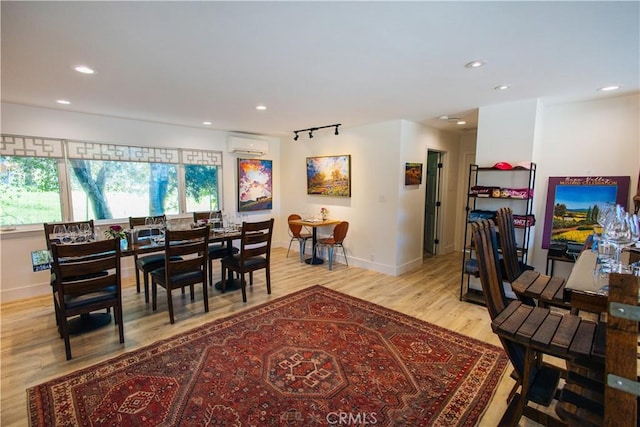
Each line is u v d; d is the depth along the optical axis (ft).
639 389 3.18
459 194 19.93
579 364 4.47
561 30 5.86
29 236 12.14
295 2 4.97
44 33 6.02
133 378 7.20
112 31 5.97
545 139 12.01
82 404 6.39
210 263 13.53
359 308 11.18
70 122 12.84
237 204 18.85
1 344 8.66
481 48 6.71
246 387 6.94
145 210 15.33
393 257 15.08
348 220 16.98
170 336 9.11
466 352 8.37
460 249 20.25
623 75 8.38
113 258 8.39
